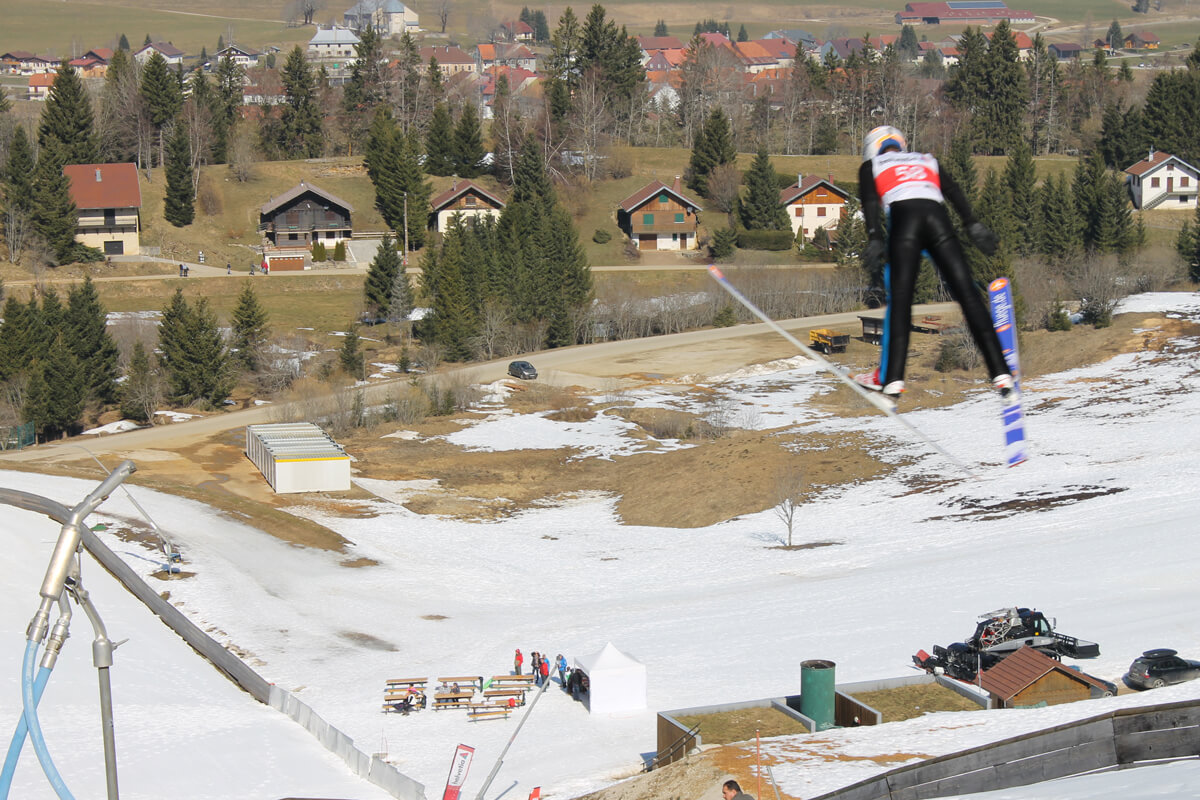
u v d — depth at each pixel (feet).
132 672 135.85
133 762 107.65
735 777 82.12
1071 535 176.55
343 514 217.97
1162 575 151.02
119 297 383.65
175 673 138.31
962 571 164.86
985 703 107.24
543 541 206.49
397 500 229.66
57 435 277.03
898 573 169.27
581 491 239.09
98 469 231.71
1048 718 90.17
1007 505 199.11
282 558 188.44
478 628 159.02
